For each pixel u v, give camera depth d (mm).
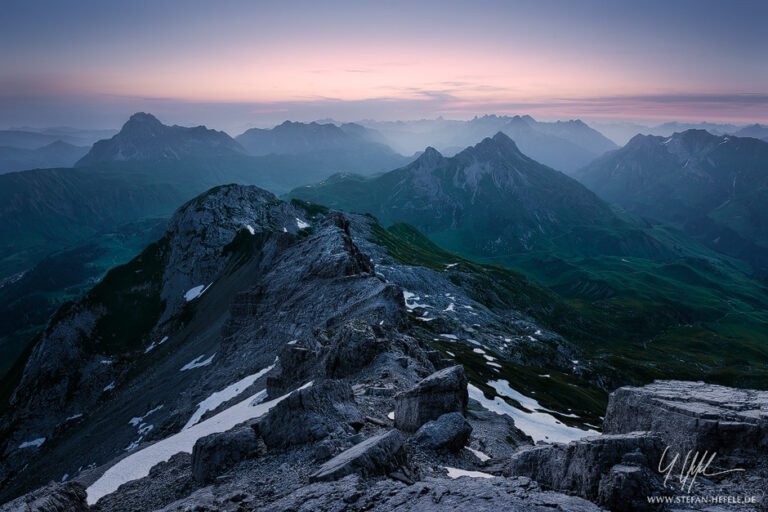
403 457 22359
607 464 17750
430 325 174500
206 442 28656
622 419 27172
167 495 27812
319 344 65938
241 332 112812
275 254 155750
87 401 165750
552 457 21078
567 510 14906
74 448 119625
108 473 47406
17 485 116938
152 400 117312
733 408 23250
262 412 55344
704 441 21516
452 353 131250
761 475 18688
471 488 17203
